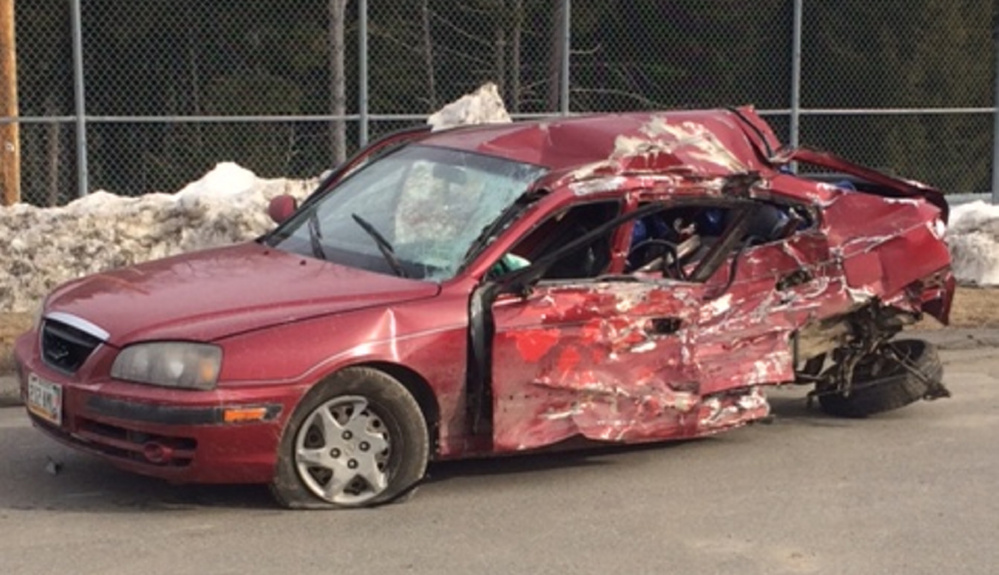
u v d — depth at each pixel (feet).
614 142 23.03
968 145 57.21
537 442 21.30
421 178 23.58
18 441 24.20
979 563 19.15
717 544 19.71
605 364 21.77
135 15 49.96
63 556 18.52
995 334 34.91
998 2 58.39
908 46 57.16
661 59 54.49
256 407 19.27
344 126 44.14
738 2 54.54
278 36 50.93
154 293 20.89
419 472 20.74
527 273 21.04
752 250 23.67
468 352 20.83
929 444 25.53
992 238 42.09
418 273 21.59
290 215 25.18
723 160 23.65
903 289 25.70
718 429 23.18
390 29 51.19
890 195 27.37
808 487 22.62
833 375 26.45
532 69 52.06
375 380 20.22
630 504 21.48
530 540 19.65
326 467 20.27
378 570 18.28
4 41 40.40
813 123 56.13
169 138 49.75
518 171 22.88
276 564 18.38
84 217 34.45
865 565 18.99
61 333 20.59
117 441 19.51
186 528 19.70
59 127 49.16
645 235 23.72
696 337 22.72
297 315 19.90
